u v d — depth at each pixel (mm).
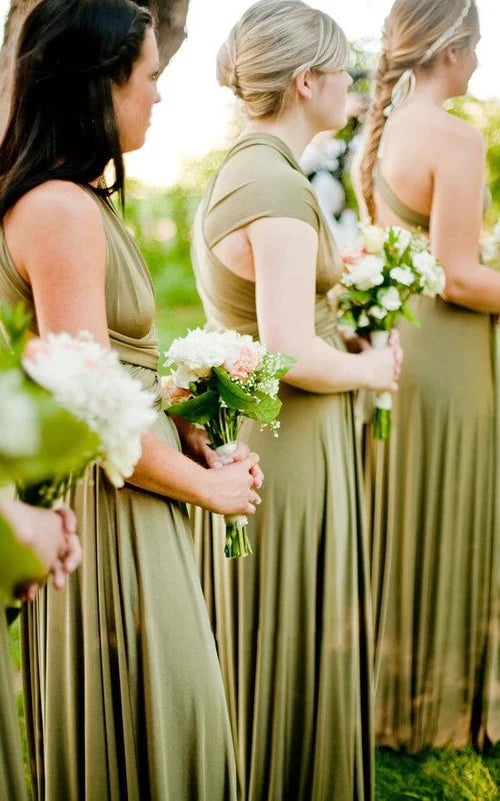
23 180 1479
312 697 2115
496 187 5066
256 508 2055
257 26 1922
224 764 1786
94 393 1157
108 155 1540
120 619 1644
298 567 2080
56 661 1711
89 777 1700
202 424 1829
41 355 1156
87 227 1467
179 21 2709
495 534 2518
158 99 1642
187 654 1687
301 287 1891
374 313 2164
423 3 2244
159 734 1665
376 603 2561
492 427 2471
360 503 2166
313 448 2039
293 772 2160
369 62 4387
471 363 2398
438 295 2379
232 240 1952
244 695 2129
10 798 1369
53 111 1502
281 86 1934
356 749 2150
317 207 1932
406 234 2189
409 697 2568
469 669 2562
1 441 972
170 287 6793
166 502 1692
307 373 1920
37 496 1237
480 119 5418
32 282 1483
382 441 2467
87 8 1495
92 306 1477
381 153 2418
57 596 1690
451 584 2506
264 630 2082
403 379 2424
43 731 1832
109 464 1233
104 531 1633
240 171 1943
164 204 7250
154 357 1707
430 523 2471
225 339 1751
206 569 2213
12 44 2359
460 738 2613
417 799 2381
